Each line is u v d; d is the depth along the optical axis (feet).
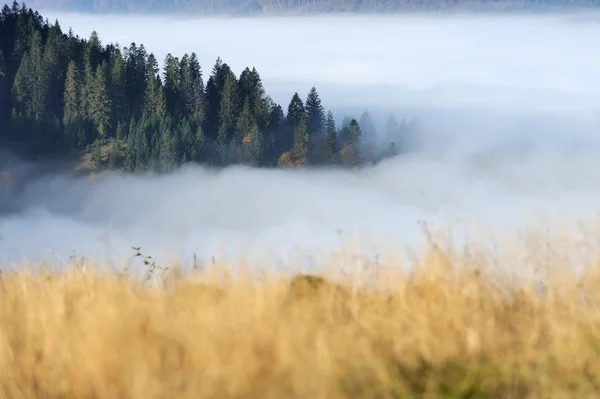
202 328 16.16
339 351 15.37
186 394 14.11
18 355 16.53
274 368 14.78
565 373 14.70
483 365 15.10
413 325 16.55
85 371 15.08
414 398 14.32
